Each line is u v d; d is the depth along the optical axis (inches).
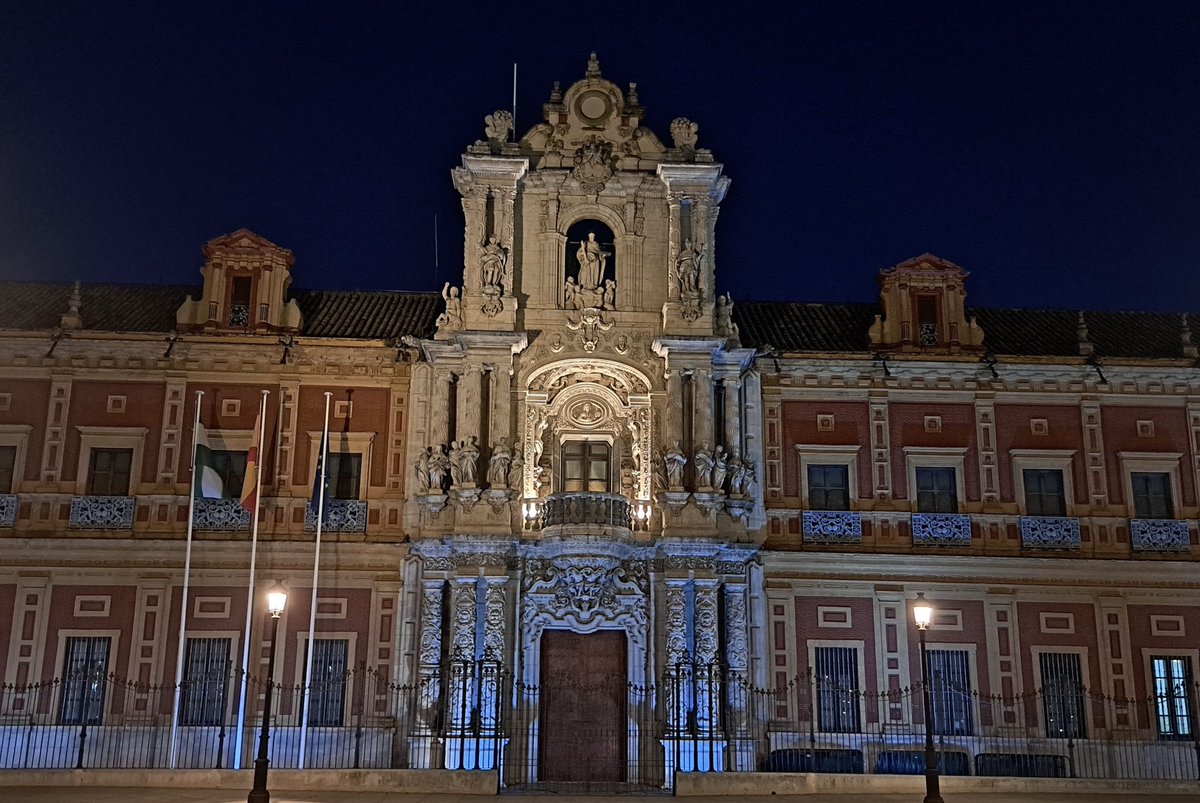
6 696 1432.1
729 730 1414.9
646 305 1550.2
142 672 1448.1
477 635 1422.2
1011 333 1704.0
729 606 1459.2
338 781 1145.4
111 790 1103.0
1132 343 1685.5
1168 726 1498.5
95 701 1441.9
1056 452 1577.3
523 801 1088.2
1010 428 1594.5
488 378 1509.6
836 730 1478.8
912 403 1599.4
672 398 1496.1
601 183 1563.7
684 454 1492.4
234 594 1476.4
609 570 1455.5
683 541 1434.5
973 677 1502.2
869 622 1515.7
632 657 1441.9
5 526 1478.8
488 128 1573.6
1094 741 1482.5
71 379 1530.5
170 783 1146.0
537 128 1595.7
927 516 1549.0
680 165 1552.7
